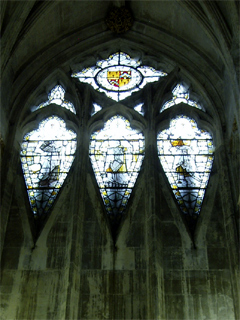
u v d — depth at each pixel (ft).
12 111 67.97
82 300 54.65
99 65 76.69
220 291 54.70
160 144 67.36
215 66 70.54
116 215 61.16
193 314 53.36
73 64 75.20
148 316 52.85
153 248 56.34
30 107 70.95
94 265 56.85
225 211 59.72
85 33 75.92
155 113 69.41
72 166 64.85
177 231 59.16
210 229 59.16
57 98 72.79
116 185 63.67
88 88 72.18
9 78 68.23
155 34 75.51
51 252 57.98
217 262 56.70
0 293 55.26
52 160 66.44
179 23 72.79
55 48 74.28
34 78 71.77
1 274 56.59
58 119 70.54
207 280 55.47
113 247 58.13
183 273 56.03
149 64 76.28
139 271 56.39
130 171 64.90
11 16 64.03
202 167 65.10
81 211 60.18
